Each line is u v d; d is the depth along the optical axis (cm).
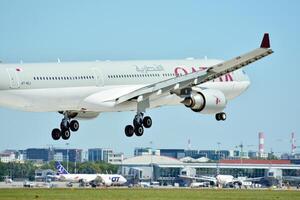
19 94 14338
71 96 14800
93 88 15050
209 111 15075
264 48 14000
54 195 13762
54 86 14612
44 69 14575
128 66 15588
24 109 14725
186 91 15012
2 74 14212
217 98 15050
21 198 12975
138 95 14975
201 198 13888
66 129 15762
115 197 13538
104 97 15150
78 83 14862
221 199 13775
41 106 14688
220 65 14325
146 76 15725
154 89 14862
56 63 14800
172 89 14825
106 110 15325
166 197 13888
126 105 15412
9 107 14650
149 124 15475
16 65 14450
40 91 14475
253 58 14212
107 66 15325
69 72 14812
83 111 15475
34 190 15338
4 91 14238
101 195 13950
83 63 15112
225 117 15625
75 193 14425
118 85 15375
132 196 13888
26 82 14362
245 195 15025
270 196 14825
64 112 15712
